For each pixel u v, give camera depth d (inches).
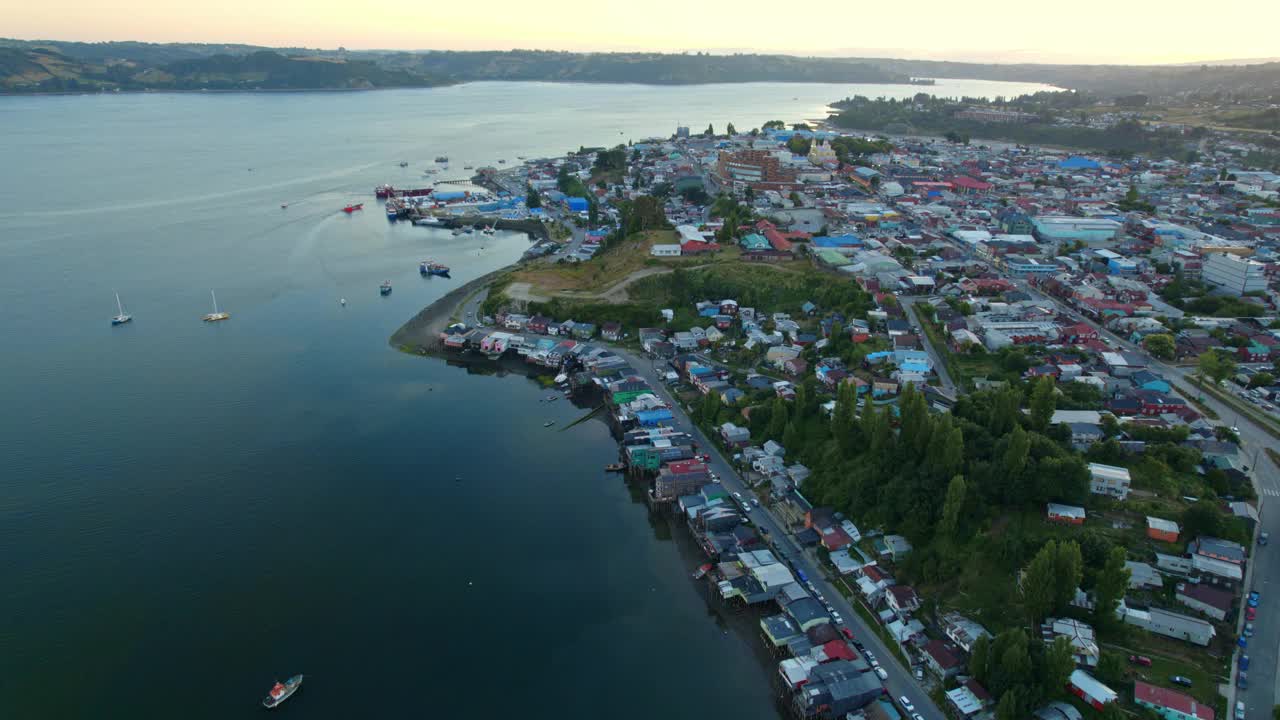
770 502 5718.5
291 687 4119.1
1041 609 4124.0
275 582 4960.6
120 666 4274.1
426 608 4803.2
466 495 5989.2
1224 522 4564.5
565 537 5536.4
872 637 4421.8
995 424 5398.6
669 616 4817.9
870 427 5585.6
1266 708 3607.3
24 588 4822.8
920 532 4926.2
